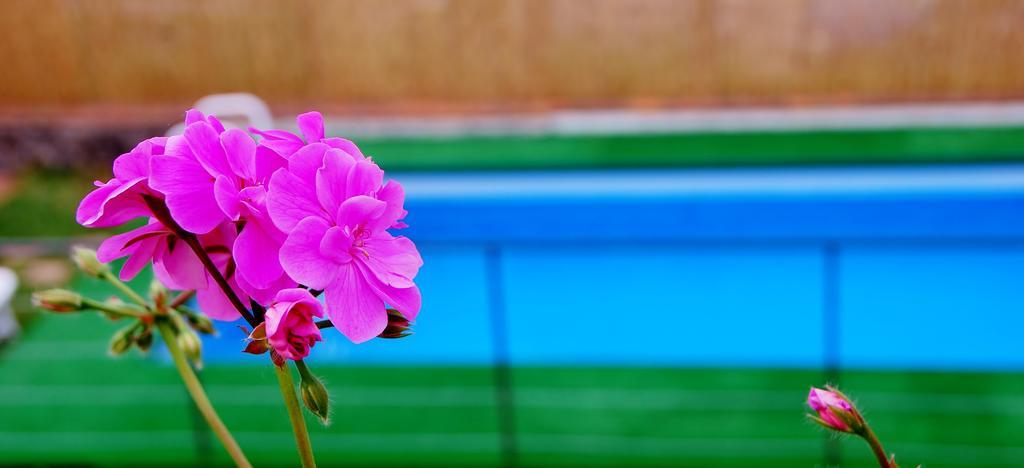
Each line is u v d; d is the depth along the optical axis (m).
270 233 0.66
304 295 0.63
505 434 4.60
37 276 6.63
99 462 4.66
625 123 7.99
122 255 0.73
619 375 5.20
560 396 5.05
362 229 0.70
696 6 8.09
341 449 4.67
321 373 5.25
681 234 5.85
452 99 8.42
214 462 4.63
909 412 4.85
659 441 4.72
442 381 5.18
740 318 5.36
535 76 8.34
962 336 5.16
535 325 5.45
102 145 8.86
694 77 8.18
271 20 8.52
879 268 5.56
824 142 7.33
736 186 6.08
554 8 8.23
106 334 5.82
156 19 8.64
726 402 4.96
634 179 6.50
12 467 4.61
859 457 4.53
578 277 5.71
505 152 7.60
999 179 6.01
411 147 7.82
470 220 5.94
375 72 8.50
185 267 0.75
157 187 0.65
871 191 5.75
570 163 7.24
